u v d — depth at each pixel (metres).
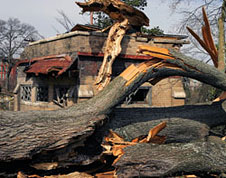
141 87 11.88
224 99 8.13
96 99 6.27
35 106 13.23
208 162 5.83
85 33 10.32
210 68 7.18
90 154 6.11
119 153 5.95
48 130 5.45
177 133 7.07
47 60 12.35
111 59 10.44
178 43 12.15
